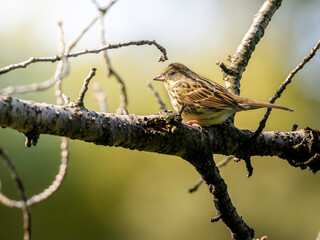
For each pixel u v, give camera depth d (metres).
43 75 13.43
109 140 5.26
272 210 13.56
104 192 12.93
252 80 14.35
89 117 5.10
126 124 5.35
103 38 7.32
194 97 8.09
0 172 11.75
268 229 13.50
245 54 7.47
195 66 14.50
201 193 13.71
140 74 14.04
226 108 7.05
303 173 13.59
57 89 6.68
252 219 13.56
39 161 12.01
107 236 12.95
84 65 13.83
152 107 13.61
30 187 11.88
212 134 6.09
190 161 5.97
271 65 14.41
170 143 5.61
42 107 4.82
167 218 13.45
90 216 12.79
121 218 13.10
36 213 12.32
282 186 13.61
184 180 13.63
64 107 5.02
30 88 7.55
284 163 13.65
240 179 13.74
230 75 7.41
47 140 12.18
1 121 4.56
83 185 12.77
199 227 13.54
